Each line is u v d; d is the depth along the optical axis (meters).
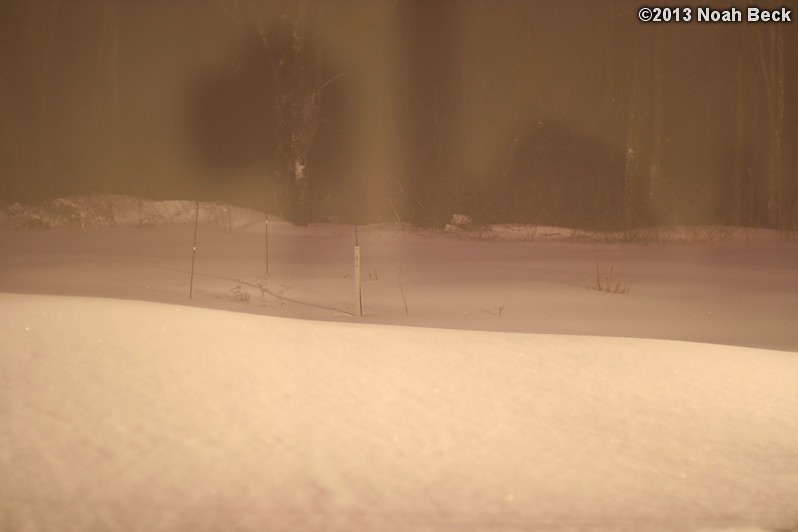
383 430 6.04
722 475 5.75
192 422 5.89
